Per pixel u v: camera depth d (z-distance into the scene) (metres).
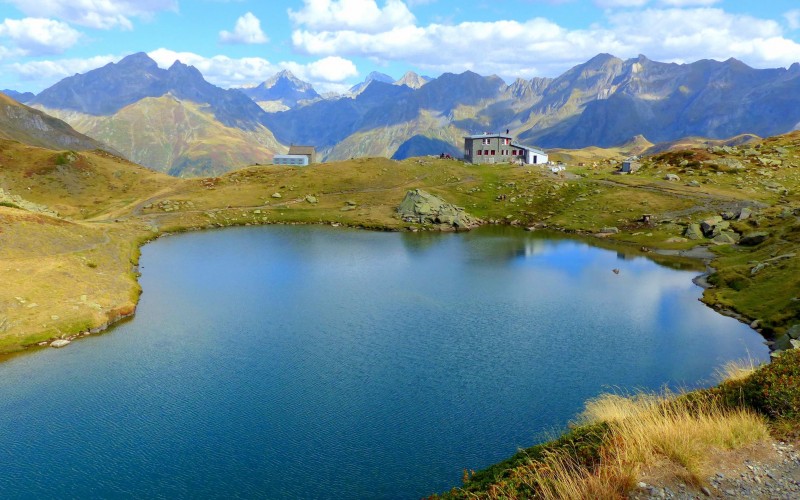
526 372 51.47
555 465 17.73
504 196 169.50
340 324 67.06
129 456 38.12
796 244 87.88
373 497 33.34
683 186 154.00
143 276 93.69
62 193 180.62
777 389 19.66
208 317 70.31
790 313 62.62
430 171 199.88
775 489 14.82
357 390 47.97
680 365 52.75
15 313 63.69
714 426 18.38
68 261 82.94
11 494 34.16
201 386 49.16
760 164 171.00
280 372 52.12
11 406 45.56
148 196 179.62
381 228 145.12
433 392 47.28
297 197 176.50
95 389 48.75
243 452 38.41
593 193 159.62
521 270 98.69
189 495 33.94
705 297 77.56
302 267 101.62
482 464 36.28
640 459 16.84
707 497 14.74
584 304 75.75
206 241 128.50
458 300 78.25
